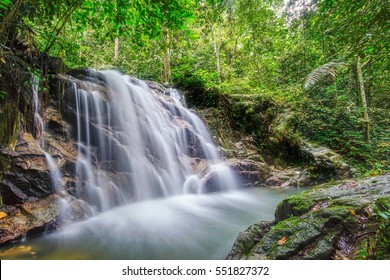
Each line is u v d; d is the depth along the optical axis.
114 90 6.99
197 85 10.41
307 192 3.62
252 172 7.58
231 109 10.14
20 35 5.08
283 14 13.55
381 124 10.71
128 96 7.18
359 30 3.04
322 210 2.63
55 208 4.18
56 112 5.60
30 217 3.83
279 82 14.44
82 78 6.71
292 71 13.98
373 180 3.70
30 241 3.67
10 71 4.29
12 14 4.07
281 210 3.47
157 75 12.31
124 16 4.47
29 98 4.79
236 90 11.49
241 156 8.55
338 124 10.04
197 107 10.09
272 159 9.32
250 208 5.71
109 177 5.52
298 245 2.28
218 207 5.75
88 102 6.07
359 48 3.11
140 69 12.55
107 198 5.19
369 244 1.95
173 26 4.24
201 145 8.04
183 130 7.83
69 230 4.10
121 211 5.14
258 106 10.37
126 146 6.25
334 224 2.44
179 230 4.35
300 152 9.01
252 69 14.81
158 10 4.05
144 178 6.12
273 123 10.20
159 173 6.47
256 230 3.11
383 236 1.92
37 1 4.58
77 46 6.36
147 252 3.56
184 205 5.80
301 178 7.79
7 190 3.96
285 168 9.00
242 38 14.48
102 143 5.91
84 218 4.48
